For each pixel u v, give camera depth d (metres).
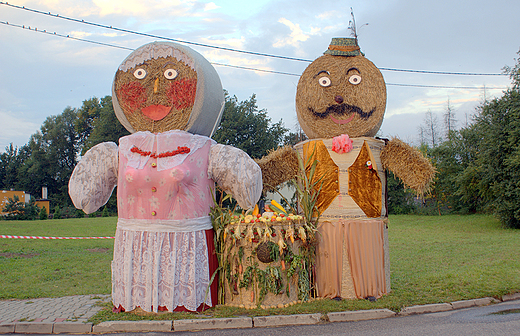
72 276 7.13
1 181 57.19
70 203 45.31
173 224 4.79
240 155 5.20
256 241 5.05
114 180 5.34
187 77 5.00
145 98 5.05
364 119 5.73
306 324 4.54
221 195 5.41
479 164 19.20
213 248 5.11
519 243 11.05
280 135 30.55
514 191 15.80
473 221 19.89
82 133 50.31
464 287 5.86
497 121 16.56
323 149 5.73
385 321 4.58
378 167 5.77
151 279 4.73
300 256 5.29
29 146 55.44
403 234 14.77
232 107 28.67
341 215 5.56
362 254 5.46
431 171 5.61
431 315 4.79
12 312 4.80
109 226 18.16
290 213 5.82
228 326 4.43
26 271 7.47
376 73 5.78
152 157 4.86
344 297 5.42
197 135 5.08
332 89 5.78
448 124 45.88
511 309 4.93
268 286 4.98
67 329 4.31
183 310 4.76
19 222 21.94
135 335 4.20
